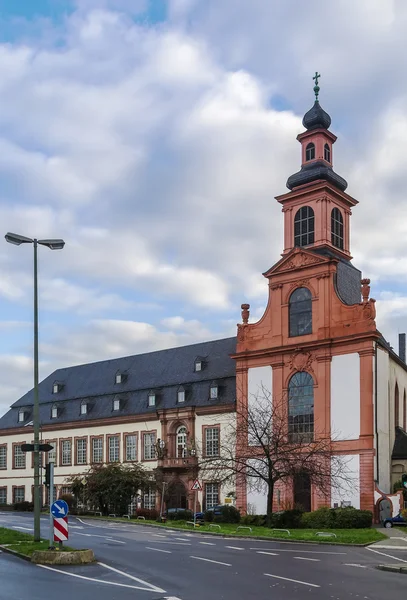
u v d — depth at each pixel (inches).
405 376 2630.4
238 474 2140.7
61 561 882.8
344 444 2202.3
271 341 2461.9
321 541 1353.3
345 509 1836.9
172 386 2950.3
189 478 2652.6
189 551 1099.3
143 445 2933.1
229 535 1521.9
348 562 967.0
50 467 976.9
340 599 623.5
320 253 2453.2
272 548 1196.5
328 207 2532.0
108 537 1416.1
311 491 2247.8
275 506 2320.4
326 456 2041.1
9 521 1931.6
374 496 2117.4
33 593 646.5
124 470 2652.6
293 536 1432.1
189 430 2741.1
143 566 871.7
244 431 2085.4
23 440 3444.9
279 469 2030.0
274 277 2491.4
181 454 2787.9
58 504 933.8
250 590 674.2
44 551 901.8
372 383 2186.3
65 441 3257.9
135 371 3240.7
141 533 1578.5
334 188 2524.6
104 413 3144.7
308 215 2556.6
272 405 2226.9
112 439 3068.4
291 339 2405.3
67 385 3508.9
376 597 637.9
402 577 798.5
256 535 1476.4
